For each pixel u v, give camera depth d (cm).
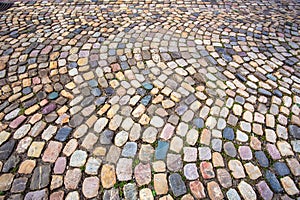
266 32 427
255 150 257
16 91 320
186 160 247
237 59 366
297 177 237
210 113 290
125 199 220
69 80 333
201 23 448
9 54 377
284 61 366
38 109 296
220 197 221
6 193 223
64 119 285
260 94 314
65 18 469
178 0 534
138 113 290
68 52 378
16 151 254
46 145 259
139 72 342
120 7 507
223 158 249
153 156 250
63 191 224
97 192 224
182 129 274
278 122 283
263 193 225
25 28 440
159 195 222
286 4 531
